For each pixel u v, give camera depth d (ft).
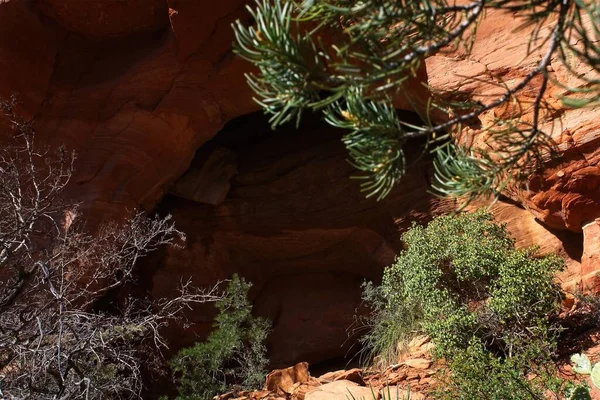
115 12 32.04
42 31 32.04
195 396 27.32
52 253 22.08
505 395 15.75
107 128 33.53
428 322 21.98
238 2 30.40
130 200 34.09
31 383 14.40
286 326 41.01
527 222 29.55
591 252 24.84
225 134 41.73
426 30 4.60
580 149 24.40
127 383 20.52
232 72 32.58
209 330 38.22
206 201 38.88
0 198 20.15
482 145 20.10
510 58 25.18
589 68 22.68
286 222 39.09
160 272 37.60
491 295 21.84
